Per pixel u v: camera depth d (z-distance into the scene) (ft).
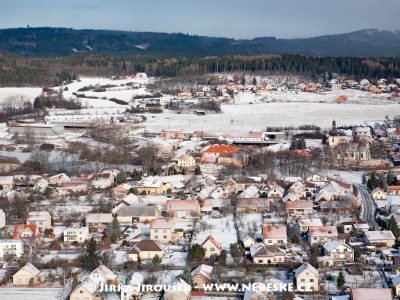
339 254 615.16
